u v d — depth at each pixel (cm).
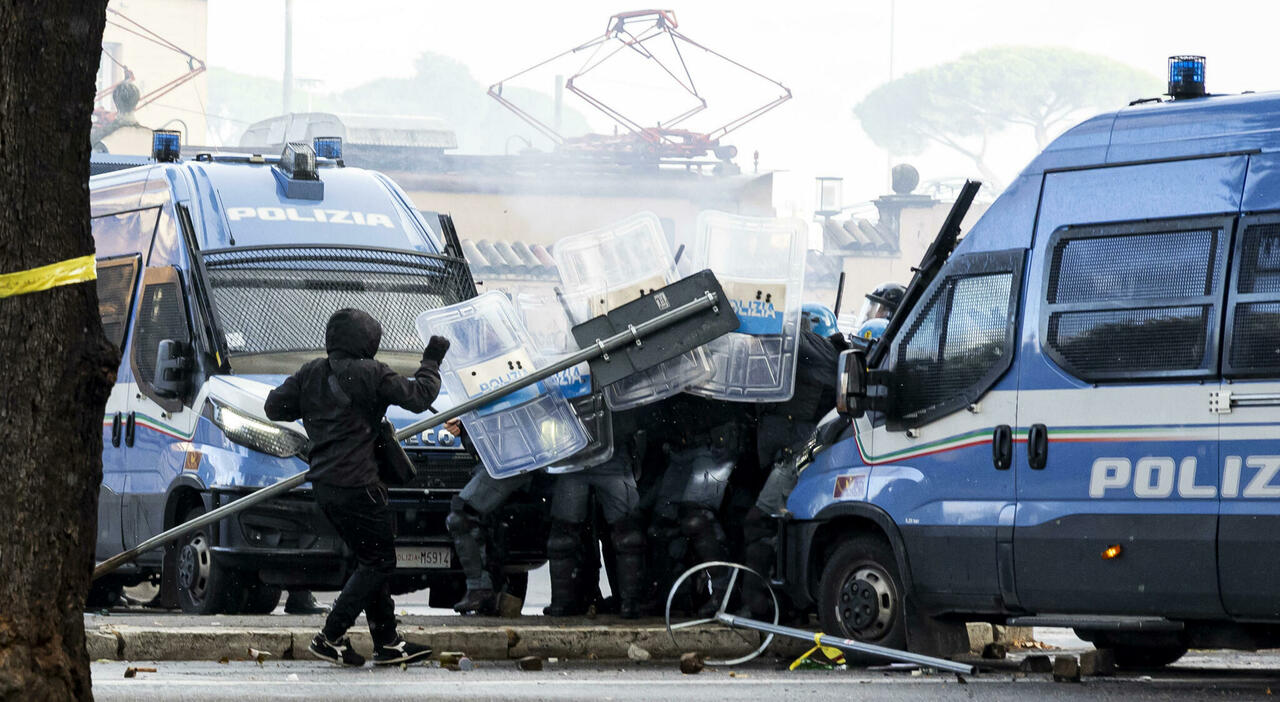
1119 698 2600
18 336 1877
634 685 2767
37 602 1889
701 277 3441
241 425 3741
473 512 3684
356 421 2869
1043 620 2902
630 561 3622
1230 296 2717
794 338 3550
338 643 2970
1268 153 2742
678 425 3609
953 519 2997
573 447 3494
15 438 1878
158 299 4100
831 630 3234
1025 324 2945
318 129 14062
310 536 3716
